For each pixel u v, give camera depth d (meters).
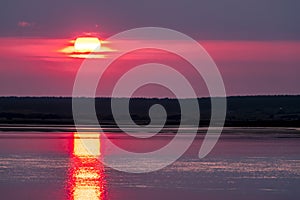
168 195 67.44
